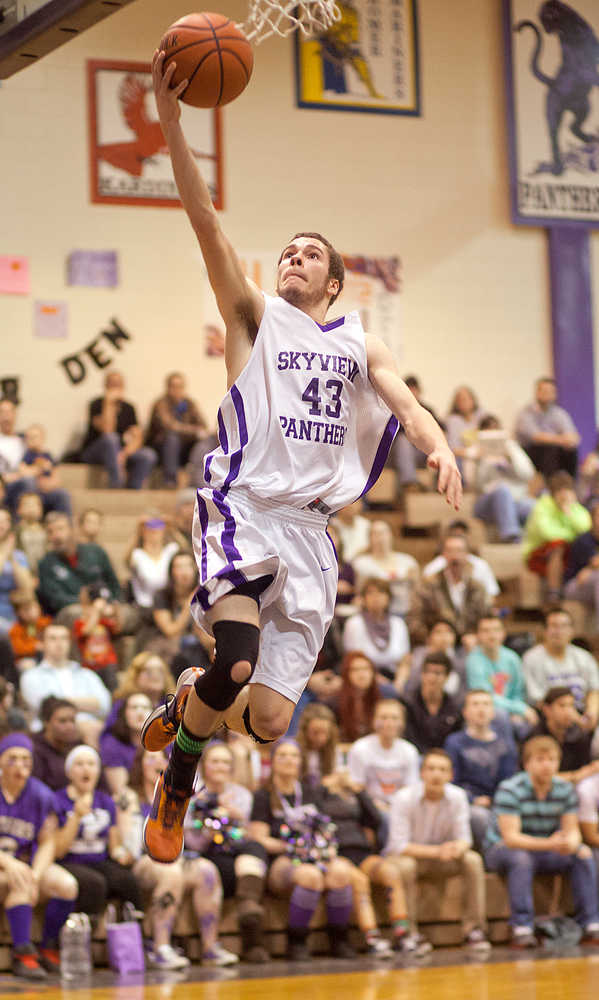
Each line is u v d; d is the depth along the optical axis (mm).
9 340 14562
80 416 14727
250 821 9406
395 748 9922
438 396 16141
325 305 4273
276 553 3992
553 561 13805
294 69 15797
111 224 15023
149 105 15148
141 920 8945
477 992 7629
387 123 16156
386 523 13195
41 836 8805
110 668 11039
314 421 4070
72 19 6602
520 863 9844
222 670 3834
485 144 16547
